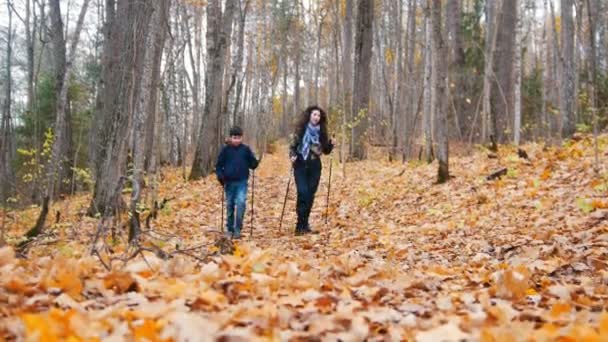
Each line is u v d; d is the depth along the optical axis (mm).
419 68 33656
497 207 8992
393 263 5695
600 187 8633
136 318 2803
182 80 32406
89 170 11320
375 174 16141
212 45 20391
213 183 17500
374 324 2939
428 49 21906
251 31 43844
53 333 2311
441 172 12125
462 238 7336
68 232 8891
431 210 9625
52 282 3293
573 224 7039
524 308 3438
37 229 7992
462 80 23047
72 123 20203
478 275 4840
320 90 63062
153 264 4164
